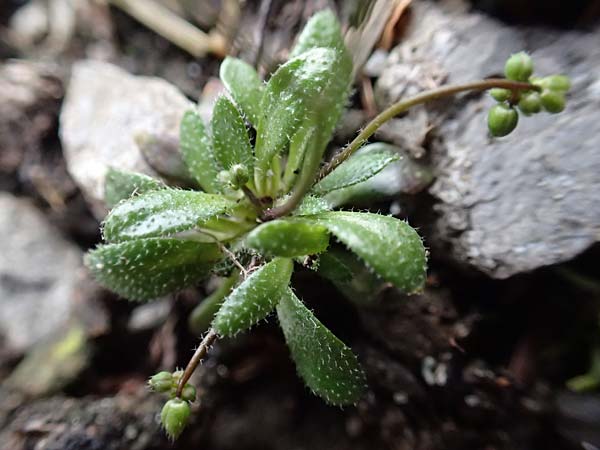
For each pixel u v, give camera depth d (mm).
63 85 62
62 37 68
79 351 54
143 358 55
